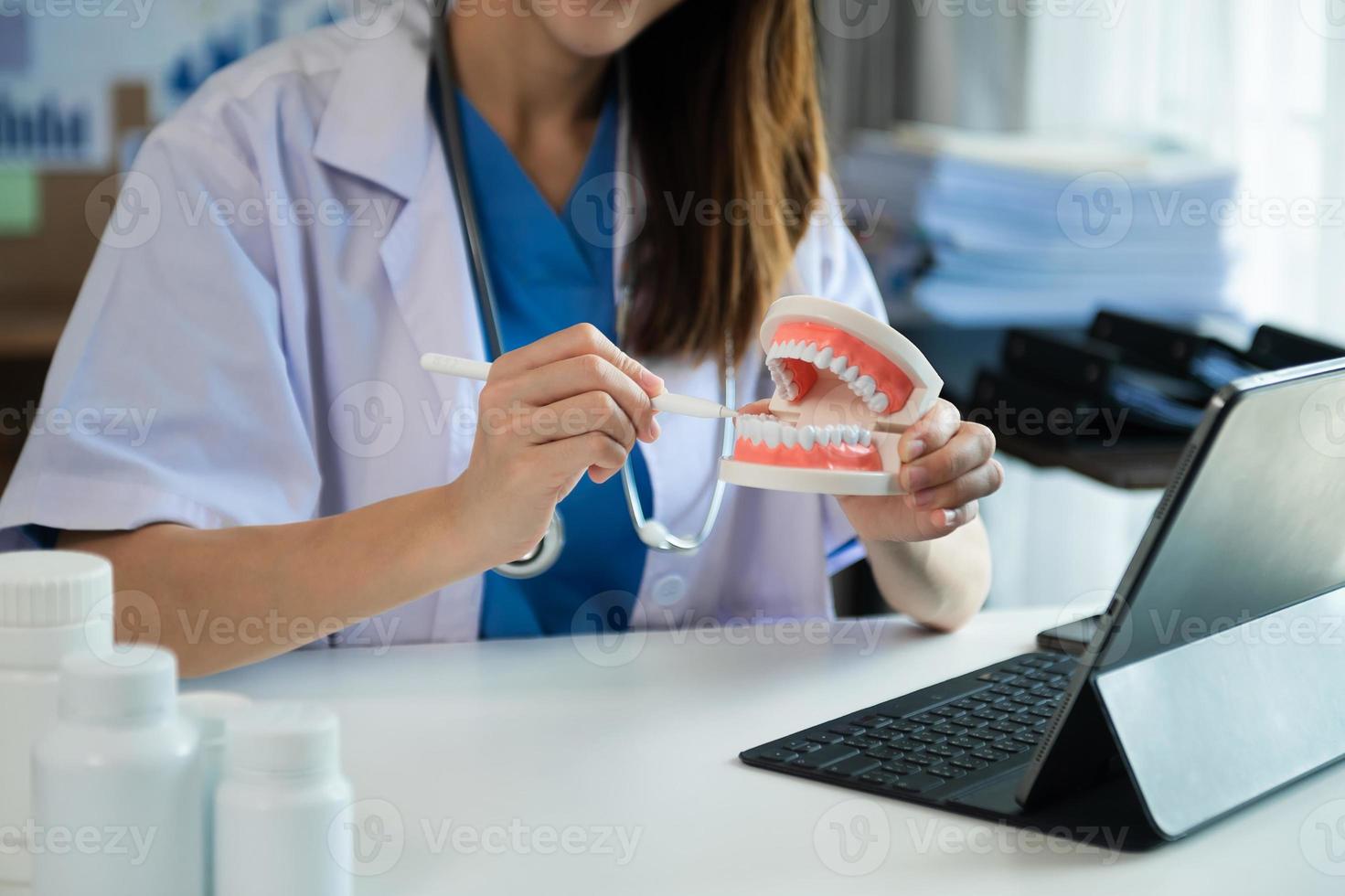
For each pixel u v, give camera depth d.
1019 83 2.02
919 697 0.83
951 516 0.80
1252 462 0.60
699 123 1.12
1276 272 1.78
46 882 0.51
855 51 2.02
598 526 1.10
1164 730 0.64
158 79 2.17
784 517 1.17
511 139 1.12
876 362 0.74
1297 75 1.74
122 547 0.87
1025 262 1.80
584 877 0.59
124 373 0.91
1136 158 1.83
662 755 0.75
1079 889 0.58
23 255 2.17
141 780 0.50
